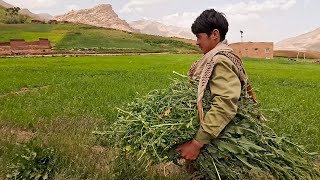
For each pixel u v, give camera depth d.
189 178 5.32
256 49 109.50
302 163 5.00
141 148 4.75
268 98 16.73
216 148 4.49
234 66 4.44
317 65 69.50
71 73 29.80
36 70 32.91
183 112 4.66
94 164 6.10
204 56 4.77
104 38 119.75
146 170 5.76
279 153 4.82
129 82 22.31
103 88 18.30
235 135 4.58
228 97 4.27
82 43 107.19
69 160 6.21
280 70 46.62
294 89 22.95
